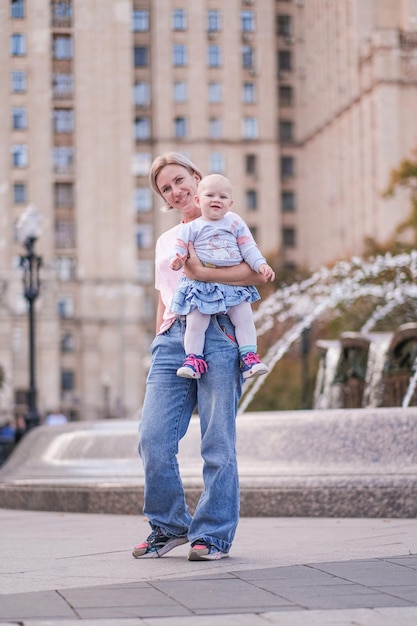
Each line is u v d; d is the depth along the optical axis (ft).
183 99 310.86
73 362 269.85
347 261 183.83
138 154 311.06
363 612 15.33
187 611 15.64
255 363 20.93
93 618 15.23
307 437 32.65
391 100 257.34
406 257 87.71
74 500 36.60
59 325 266.36
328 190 296.10
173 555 21.98
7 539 26.32
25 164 253.85
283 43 315.58
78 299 268.41
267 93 312.71
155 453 21.45
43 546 24.38
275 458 32.89
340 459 31.81
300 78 316.40
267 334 154.81
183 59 310.65
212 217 21.07
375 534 24.99
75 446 38.50
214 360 21.13
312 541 23.86
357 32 268.82
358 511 30.76
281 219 315.78
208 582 18.12
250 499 32.37
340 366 53.72
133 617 15.26
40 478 38.47
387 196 177.17
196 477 33.94
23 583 18.52
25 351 263.90
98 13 252.21
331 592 16.87
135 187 310.65
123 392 265.34
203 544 20.88
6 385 260.01
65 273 267.18
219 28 311.06
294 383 127.85
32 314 76.54
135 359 270.67
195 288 21.02
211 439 21.17
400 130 257.55
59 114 254.68
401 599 16.24
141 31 311.06
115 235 267.18
